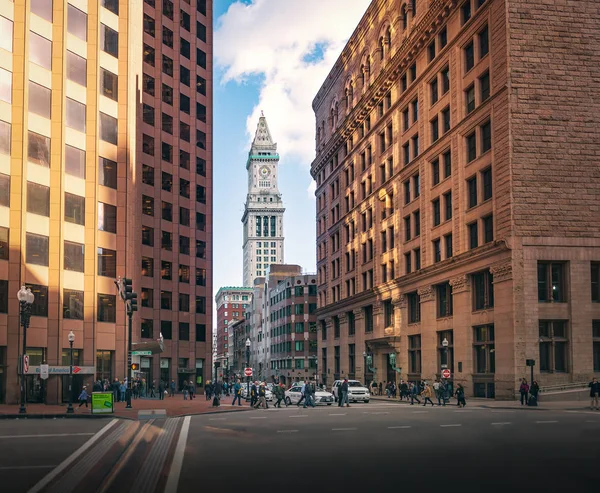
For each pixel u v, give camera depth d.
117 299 56.62
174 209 85.19
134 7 76.75
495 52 47.69
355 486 12.97
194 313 86.69
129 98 59.78
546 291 44.91
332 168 94.94
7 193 48.22
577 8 47.19
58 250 51.06
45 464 16.19
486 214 48.62
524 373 43.41
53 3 52.59
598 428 24.05
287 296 130.75
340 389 42.47
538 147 45.53
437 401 46.62
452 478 13.75
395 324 67.00
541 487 12.65
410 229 64.81
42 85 51.22
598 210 45.62
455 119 54.25
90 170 54.69
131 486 13.27
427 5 60.91
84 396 39.72
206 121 93.94
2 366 47.19
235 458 17.16
